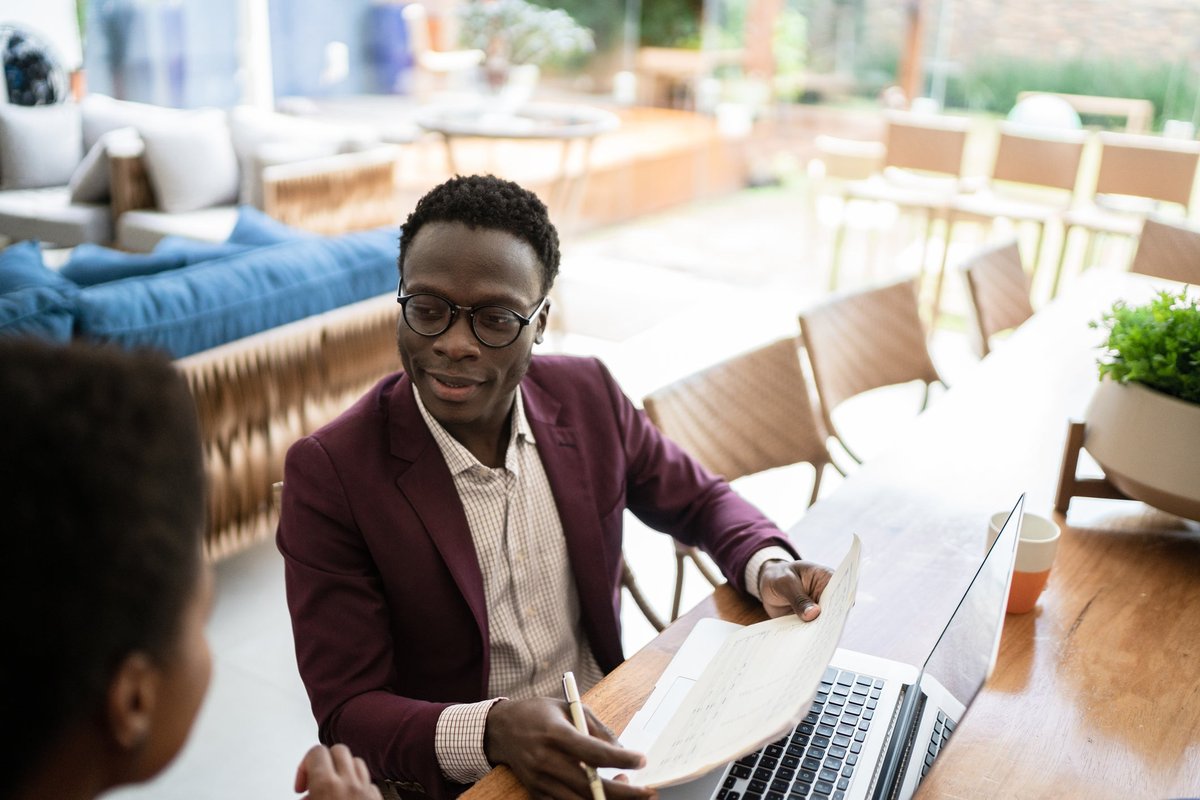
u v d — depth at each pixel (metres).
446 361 1.12
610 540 1.33
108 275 2.58
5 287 2.32
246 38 6.32
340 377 2.78
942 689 0.95
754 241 5.64
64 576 0.43
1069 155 4.59
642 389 3.98
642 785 0.89
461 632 1.19
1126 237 4.38
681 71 5.80
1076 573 1.36
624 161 5.97
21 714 0.43
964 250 5.20
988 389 2.01
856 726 1.03
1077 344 2.30
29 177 5.13
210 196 4.81
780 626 1.11
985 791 0.96
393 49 6.05
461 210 1.11
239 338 2.49
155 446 0.46
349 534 1.15
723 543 1.33
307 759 0.82
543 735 0.93
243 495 2.56
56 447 0.43
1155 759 1.02
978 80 4.97
